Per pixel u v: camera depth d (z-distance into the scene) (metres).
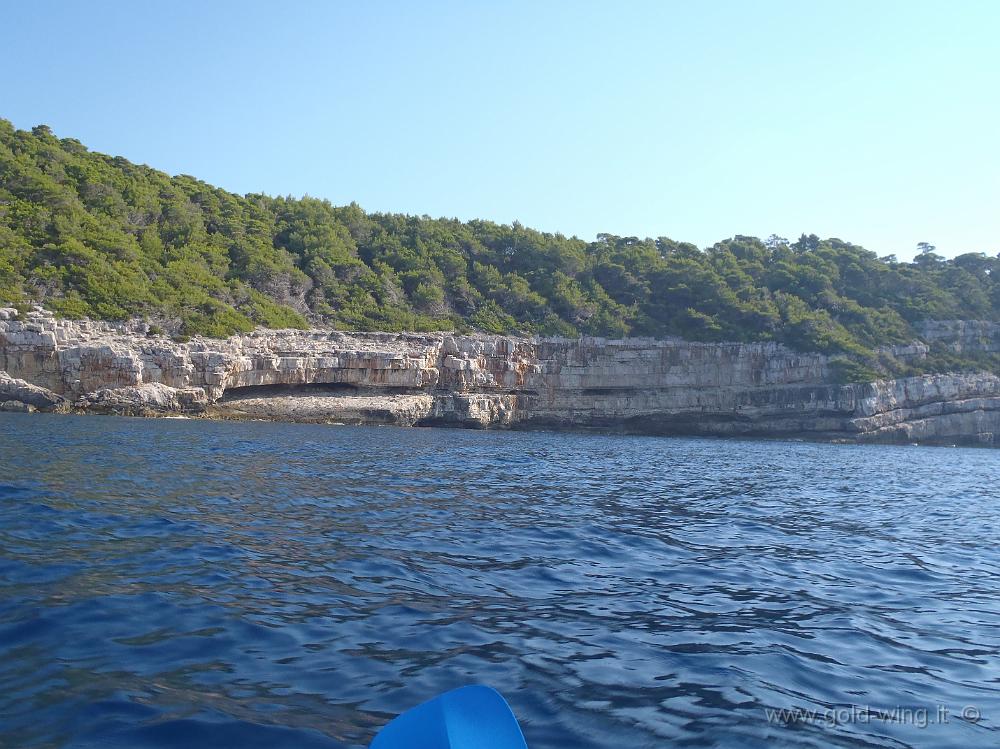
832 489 29.55
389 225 99.44
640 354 79.62
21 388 53.53
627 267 95.94
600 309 87.88
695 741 6.47
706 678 7.90
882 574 13.70
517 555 13.55
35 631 8.08
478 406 72.25
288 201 100.94
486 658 8.16
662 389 79.69
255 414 62.53
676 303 90.06
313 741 6.12
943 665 8.73
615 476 30.05
